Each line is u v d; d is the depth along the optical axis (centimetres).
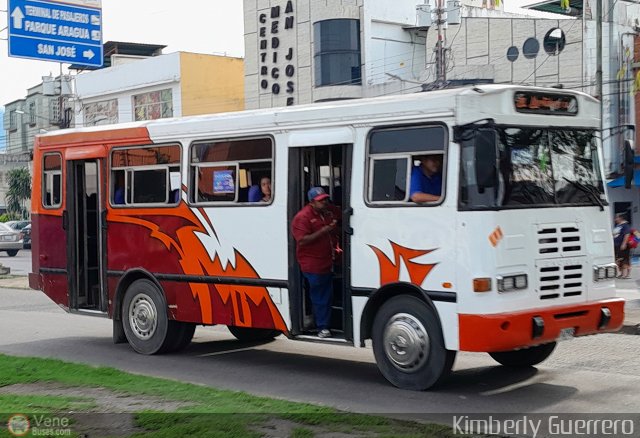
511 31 3444
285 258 958
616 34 3216
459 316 791
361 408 777
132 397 786
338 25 3947
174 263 1084
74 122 5119
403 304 846
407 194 840
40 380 880
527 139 828
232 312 1018
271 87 4194
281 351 1147
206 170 1045
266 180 980
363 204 880
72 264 1215
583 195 874
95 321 1523
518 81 3431
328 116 912
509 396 820
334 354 1114
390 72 4047
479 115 793
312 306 946
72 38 1565
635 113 3212
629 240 2186
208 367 1027
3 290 2217
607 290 884
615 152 3203
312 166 972
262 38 4216
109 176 1164
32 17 1524
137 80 4738
